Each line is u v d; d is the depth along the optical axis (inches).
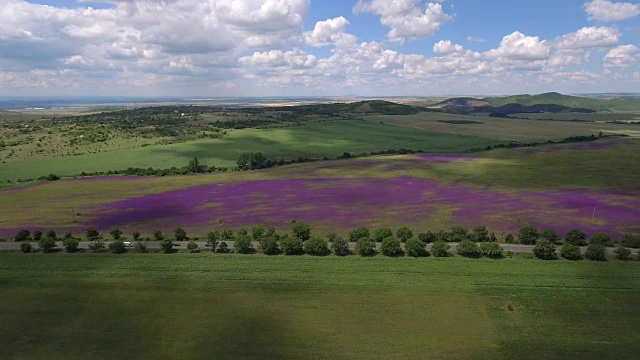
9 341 1712.6
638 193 3927.2
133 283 2178.9
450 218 3265.3
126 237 2901.1
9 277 2242.9
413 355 1626.5
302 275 2255.2
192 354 1631.4
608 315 1884.8
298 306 1962.4
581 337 1734.7
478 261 2426.2
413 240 2551.7
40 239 2800.2
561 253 2493.8
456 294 2058.3
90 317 1878.7
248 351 1649.9
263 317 1876.2
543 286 2130.9
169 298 2034.9
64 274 2279.8
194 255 2524.6
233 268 2340.1
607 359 1596.9
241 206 3636.8
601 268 2315.5
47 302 1999.3
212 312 1915.6
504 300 2009.1
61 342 1705.2
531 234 2736.2
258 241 2719.0
